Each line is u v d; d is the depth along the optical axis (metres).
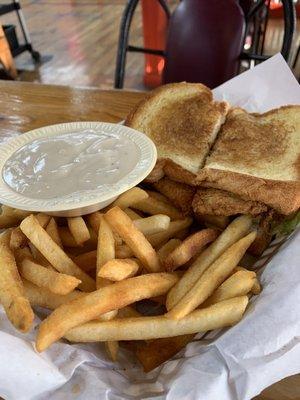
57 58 1.05
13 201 0.21
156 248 0.22
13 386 0.15
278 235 0.22
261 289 0.19
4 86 0.39
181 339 0.18
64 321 0.16
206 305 0.18
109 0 1.55
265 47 0.92
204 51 0.43
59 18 1.38
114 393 0.16
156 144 0.28
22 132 0.32
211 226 0.23
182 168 0.24
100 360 0.18
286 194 0.21
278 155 0.24
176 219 0.24
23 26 1.02
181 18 0.43
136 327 0.17
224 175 0.22
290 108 0.27
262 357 0.16
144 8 0.79
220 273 0.18
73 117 0.33
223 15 0.41
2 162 0.24
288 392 0.16
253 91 0.31
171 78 0.46
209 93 0.29
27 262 0.19
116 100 0.35
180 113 0.29
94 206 0.21
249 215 0.22
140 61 0.99
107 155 0.23
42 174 0.23
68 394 0.16
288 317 0.16
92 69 0.96
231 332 0.16
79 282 0.17
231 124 0.27
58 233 0.21
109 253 0.19
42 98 0.36
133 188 0.22
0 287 0.17
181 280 0.19
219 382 0.15
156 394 0.16
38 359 0.16
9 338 0.16
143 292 0.18
